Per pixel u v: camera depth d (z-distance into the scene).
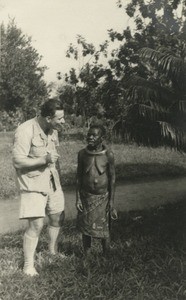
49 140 5.13
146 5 9.37
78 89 10.61
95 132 4.96
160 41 9.34
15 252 5.45
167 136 7.66
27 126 4.87
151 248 5.38
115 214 5.12
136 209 9.15
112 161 5.06
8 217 8.15
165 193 10.84
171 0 9.12
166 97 7.66
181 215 7.75
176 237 5.98
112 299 4.04
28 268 4.74
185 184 11.87
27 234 4.79
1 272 4.71
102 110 10.36
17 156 4.75
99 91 10.42
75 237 6.37
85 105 10.59
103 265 4.75
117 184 12.15
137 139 8.16
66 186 11.51
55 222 5.28
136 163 13.63
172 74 7.50
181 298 4.07
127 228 7.02
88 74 10.45
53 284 4.36
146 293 4.12
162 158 14.09
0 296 4.15
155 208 8.99
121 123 8.21
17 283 4.41
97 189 5.03
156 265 4.71
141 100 7.67
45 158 4.71
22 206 4.79
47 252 5.35
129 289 4.25
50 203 5.20
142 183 12.13
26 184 4.77
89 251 5.20
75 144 14.91
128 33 9.75
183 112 7.62
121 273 4.55
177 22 9.15
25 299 4.11
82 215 5.13
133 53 9.73
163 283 4.36
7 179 11.16
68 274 4.59
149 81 7.84
